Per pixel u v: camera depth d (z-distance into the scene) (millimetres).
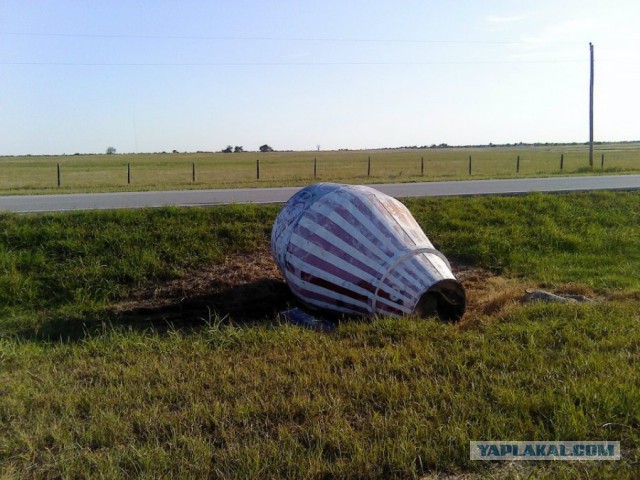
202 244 11422
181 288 10000
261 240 11930
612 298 8289
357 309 7344
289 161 63094
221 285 10102
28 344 6836
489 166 43469
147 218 12031
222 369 5496
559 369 5148
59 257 10562
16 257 10297
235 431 4309
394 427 4227
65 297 9688
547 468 3814
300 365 5469
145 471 3820
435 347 5828
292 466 3822
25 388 5160
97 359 6016
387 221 7605
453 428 4160
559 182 20203
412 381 4992
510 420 4301
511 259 11258
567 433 4113
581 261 11297
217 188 20406
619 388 4668
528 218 13578
